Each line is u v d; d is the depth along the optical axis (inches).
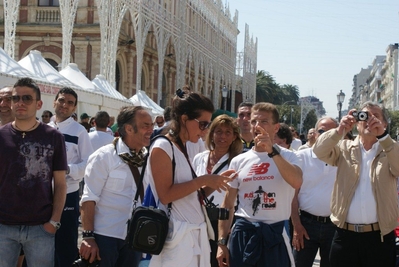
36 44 1263.5
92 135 364.2
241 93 2293.3
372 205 203.2
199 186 161.5
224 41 2181.3
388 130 211.0
